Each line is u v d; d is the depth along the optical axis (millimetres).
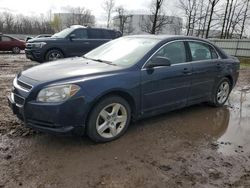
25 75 4047
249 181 3346
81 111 3719
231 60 6359
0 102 5832
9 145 3914
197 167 3600
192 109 6066
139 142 4223
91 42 12445
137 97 4352
